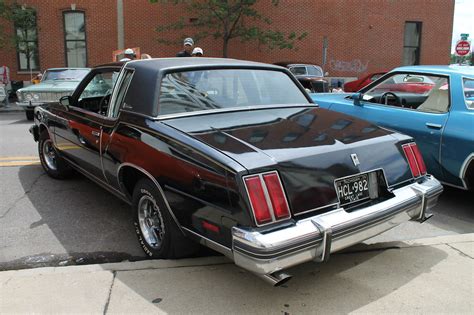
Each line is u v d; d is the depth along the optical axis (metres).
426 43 23.70
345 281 3.33
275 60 22.02
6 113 15.62
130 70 3.99
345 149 3.15
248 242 2.61
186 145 3.07
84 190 5.59
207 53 21.39
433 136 5.01
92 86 4.86
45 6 19.61
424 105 5.35
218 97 3.86
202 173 2.91
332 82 22.59
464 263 3.61
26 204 5.08
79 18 20.16
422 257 3.73
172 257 3.49
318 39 22.33
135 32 20.52
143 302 2.99
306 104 4.33
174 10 20.53
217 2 17.84
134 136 3.57
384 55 23.22
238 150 2.90
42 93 11.77
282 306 2.98
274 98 4.18
